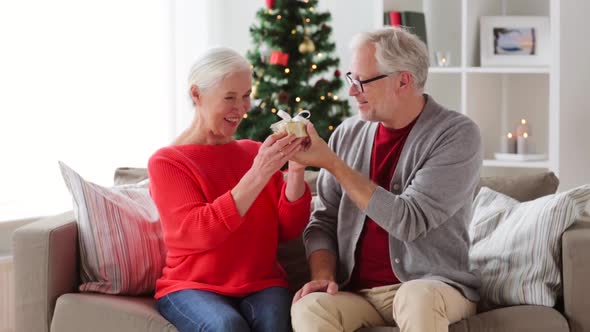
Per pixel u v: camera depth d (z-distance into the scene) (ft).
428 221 7.62
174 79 14.87
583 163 13.89
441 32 14.96
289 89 14.23
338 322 7.43
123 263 8.51
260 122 13.97
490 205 9.07
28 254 8.25
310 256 8.28
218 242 7.77
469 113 14.99
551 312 7.67
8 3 12.50
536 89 15.12
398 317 7.25
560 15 13.66
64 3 13.21
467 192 7.82
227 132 8.21
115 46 14.03
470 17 14.55
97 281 8.59
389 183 8.07
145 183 9.68
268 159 7.55
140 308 8.00
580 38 13.70
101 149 13.89
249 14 17.08
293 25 14.24
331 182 8.51
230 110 8.13
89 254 8.52
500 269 8.25
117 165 14.15
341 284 8.14
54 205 12.95
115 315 7.88
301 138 7.61
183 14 15.38
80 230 8.61
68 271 8.48
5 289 11.46
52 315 8.28
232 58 8.07
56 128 13.21
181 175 7.98
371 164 8.21
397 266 7.86
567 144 13.85
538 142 15.20
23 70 12.74
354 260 8.07
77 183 8.57
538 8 15.01
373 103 7.83
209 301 7.63
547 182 9.36
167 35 14.74
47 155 13.10
